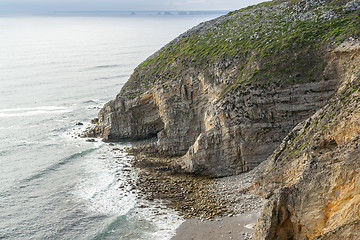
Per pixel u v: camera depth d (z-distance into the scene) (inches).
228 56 2228.1
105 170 2132.1
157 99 2452.0
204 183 1866.4
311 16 2217.0
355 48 1754.4
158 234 1471.5
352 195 907.4
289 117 1879.9
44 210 1713.8
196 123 2294.5
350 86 1389.0
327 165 1031.6
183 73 2359.7
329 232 824.9
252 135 1894.7
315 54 1914.4
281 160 1551.4
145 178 1983.3
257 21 2484.0
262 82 1930.4
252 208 1552.7
